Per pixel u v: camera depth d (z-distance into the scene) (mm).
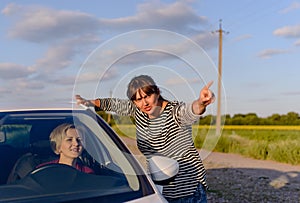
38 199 2727
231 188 9406
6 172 3119
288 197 8453
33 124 3467
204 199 3730
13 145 3375
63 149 3268
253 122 35281
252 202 8055
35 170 3057
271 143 16125
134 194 2793
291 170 12227
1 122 3453
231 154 17219
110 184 2930
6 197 2742
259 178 10695
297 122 36531
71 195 2771
